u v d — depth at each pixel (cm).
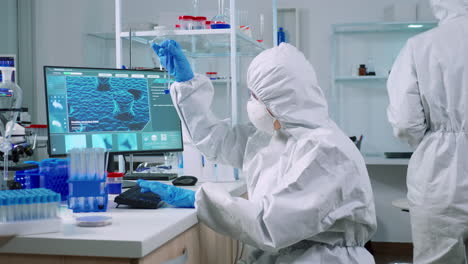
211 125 194
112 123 195
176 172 234
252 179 169
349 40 480
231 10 212
